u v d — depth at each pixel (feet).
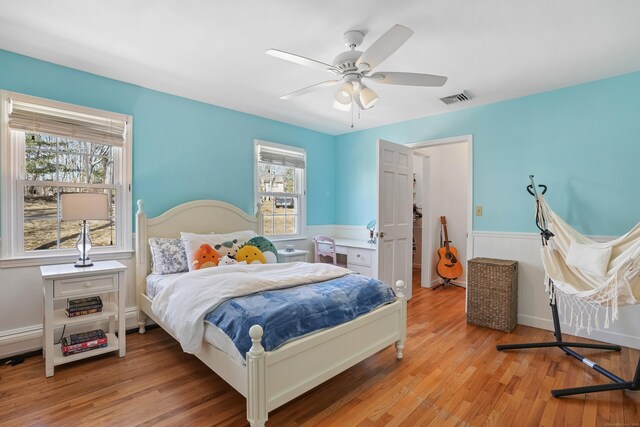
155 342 9.50
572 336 10.16
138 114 10.53
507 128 11.59
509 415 6.23
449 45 7.85
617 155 9.58
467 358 8.61
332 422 5.99
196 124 11.93
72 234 9.53
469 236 12.39
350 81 7.48
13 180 8.46
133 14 6.72
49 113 8.89
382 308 8.00
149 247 10.43
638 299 6.68
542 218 9.32
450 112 13.01
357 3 6.26
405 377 7.62
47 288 7.48
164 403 6.51
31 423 5.86
